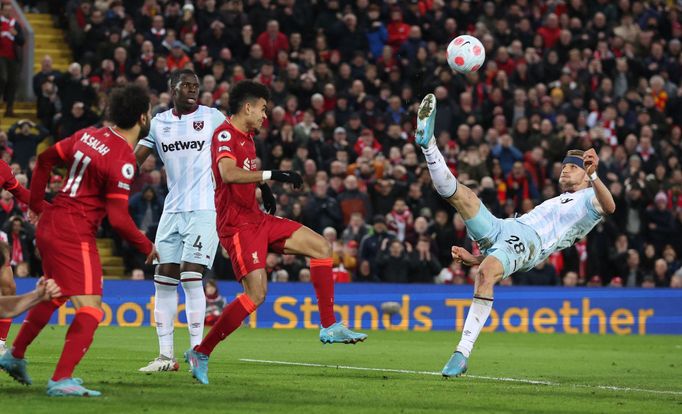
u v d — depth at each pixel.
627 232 64.38
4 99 68.06
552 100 72.50
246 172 24.78
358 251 58.59
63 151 22.23
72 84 62.41
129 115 22.34
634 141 69.25
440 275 59.78
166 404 20.70
